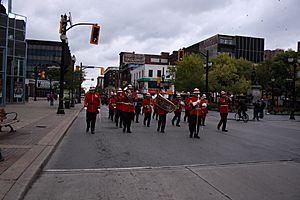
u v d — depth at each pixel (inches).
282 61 2292.1
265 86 2388.0
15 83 1487.5
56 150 384.2
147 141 471.2
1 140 412.5
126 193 222.7
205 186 241.9
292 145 477.7
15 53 1453.0
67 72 1406.3
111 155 358.0
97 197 213.9
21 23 1469.0
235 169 301.4
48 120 717.3
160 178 263.0
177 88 2079.2
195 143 463.8
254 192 229.5
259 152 402.3
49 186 237.0
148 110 700.0
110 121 812.0
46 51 3858.3
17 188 212.7
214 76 1941.4
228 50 3253.0
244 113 959.6
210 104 1750.7
